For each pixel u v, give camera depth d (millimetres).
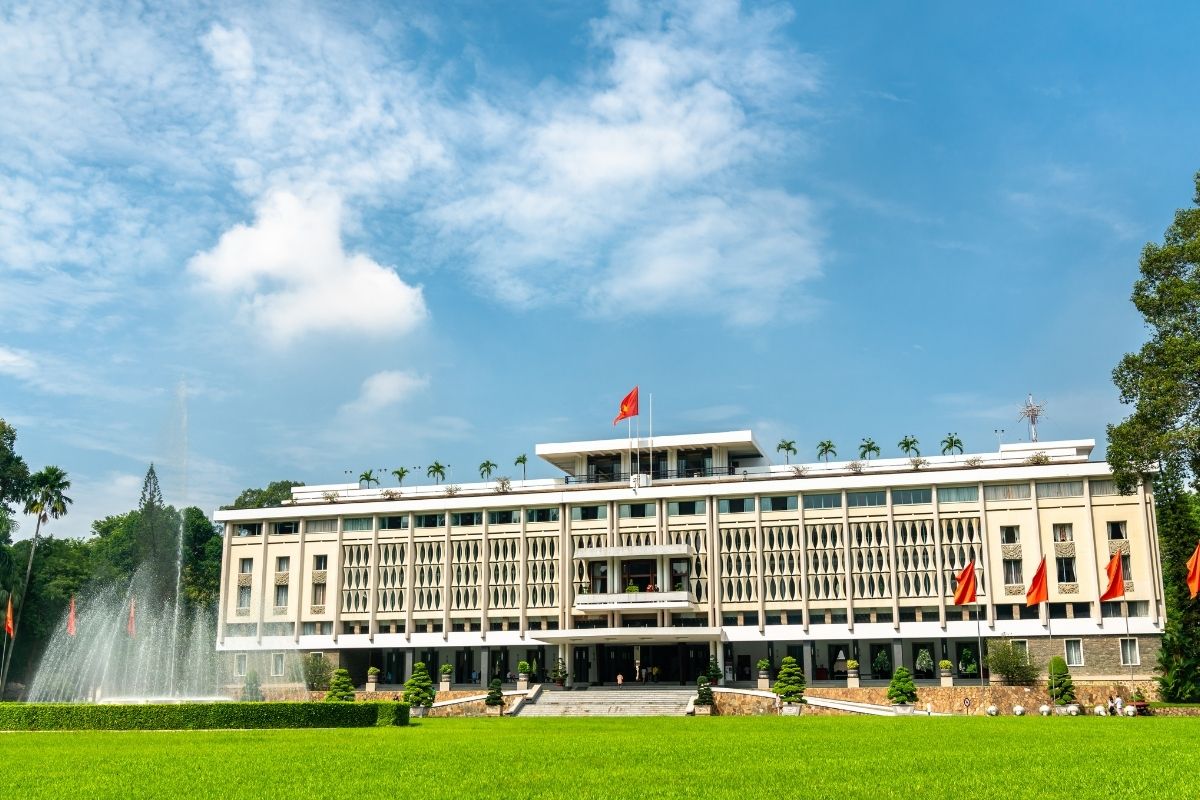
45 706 52188
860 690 86250
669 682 99250
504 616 102875
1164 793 25469
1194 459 70125
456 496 106875
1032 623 90312
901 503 96500
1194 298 68500
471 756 36875
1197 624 81062
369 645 104500
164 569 127938
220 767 33219
